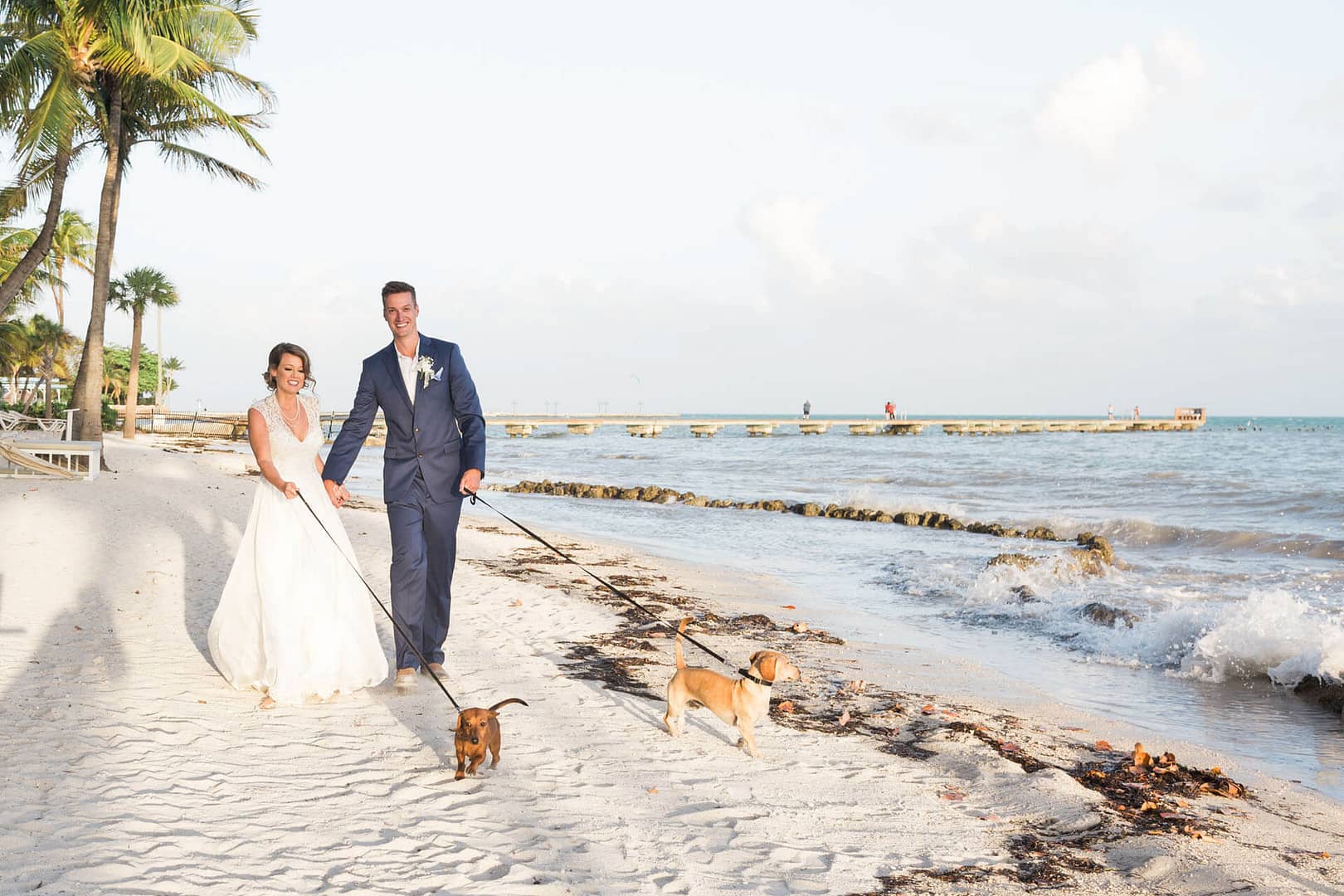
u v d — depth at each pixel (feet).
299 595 17.49
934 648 28.25
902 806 14.39
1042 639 29.96
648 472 127.95
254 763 14.17
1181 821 14.51
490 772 14.57
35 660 19.27
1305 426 561.84
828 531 62.54
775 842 12.54
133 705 16.56
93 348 70.28
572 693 19.85
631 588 36.27
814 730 18.49
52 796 12.24
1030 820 14.10
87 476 56.29
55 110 56.80
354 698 18.17
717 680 16.66
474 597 30.96
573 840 12.06
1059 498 81.71
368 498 72.33
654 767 15.44
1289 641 25.43
